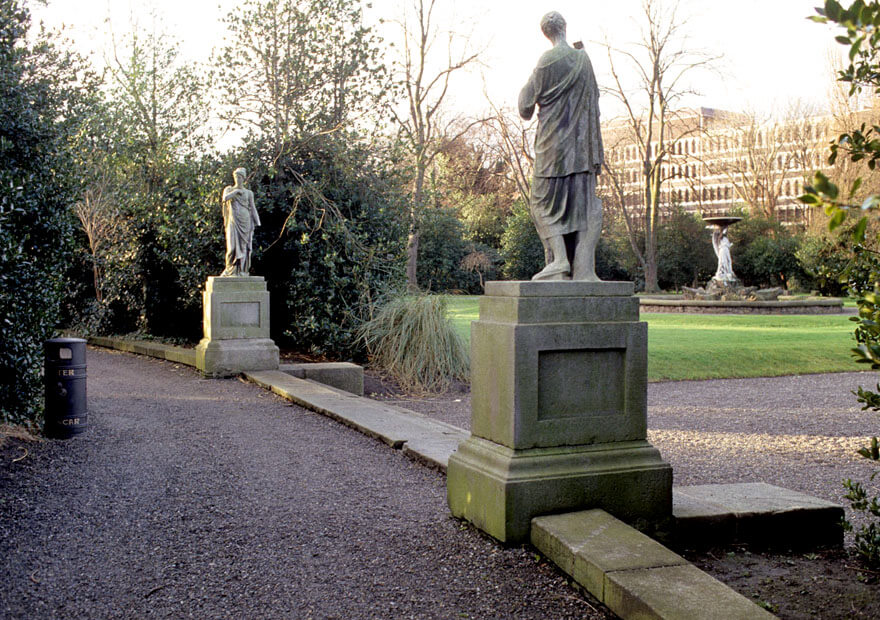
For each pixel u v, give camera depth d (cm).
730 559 449
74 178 898
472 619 353
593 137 479
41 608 365
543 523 423
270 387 1120
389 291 1589
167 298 1778
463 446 493
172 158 1758
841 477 684
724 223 3338
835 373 1499
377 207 1669
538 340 441
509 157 4019
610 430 463
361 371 1284
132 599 376
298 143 1631
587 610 361
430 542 452
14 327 735
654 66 3991
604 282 463
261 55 1650
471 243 4322
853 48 239
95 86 1270
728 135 5481
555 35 491
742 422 982
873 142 348
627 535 404
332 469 646
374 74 1695
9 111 794
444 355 1362
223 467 650
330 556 434
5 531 475
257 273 1705
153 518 506
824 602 385
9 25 817
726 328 2186
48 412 758
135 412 918
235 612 362
